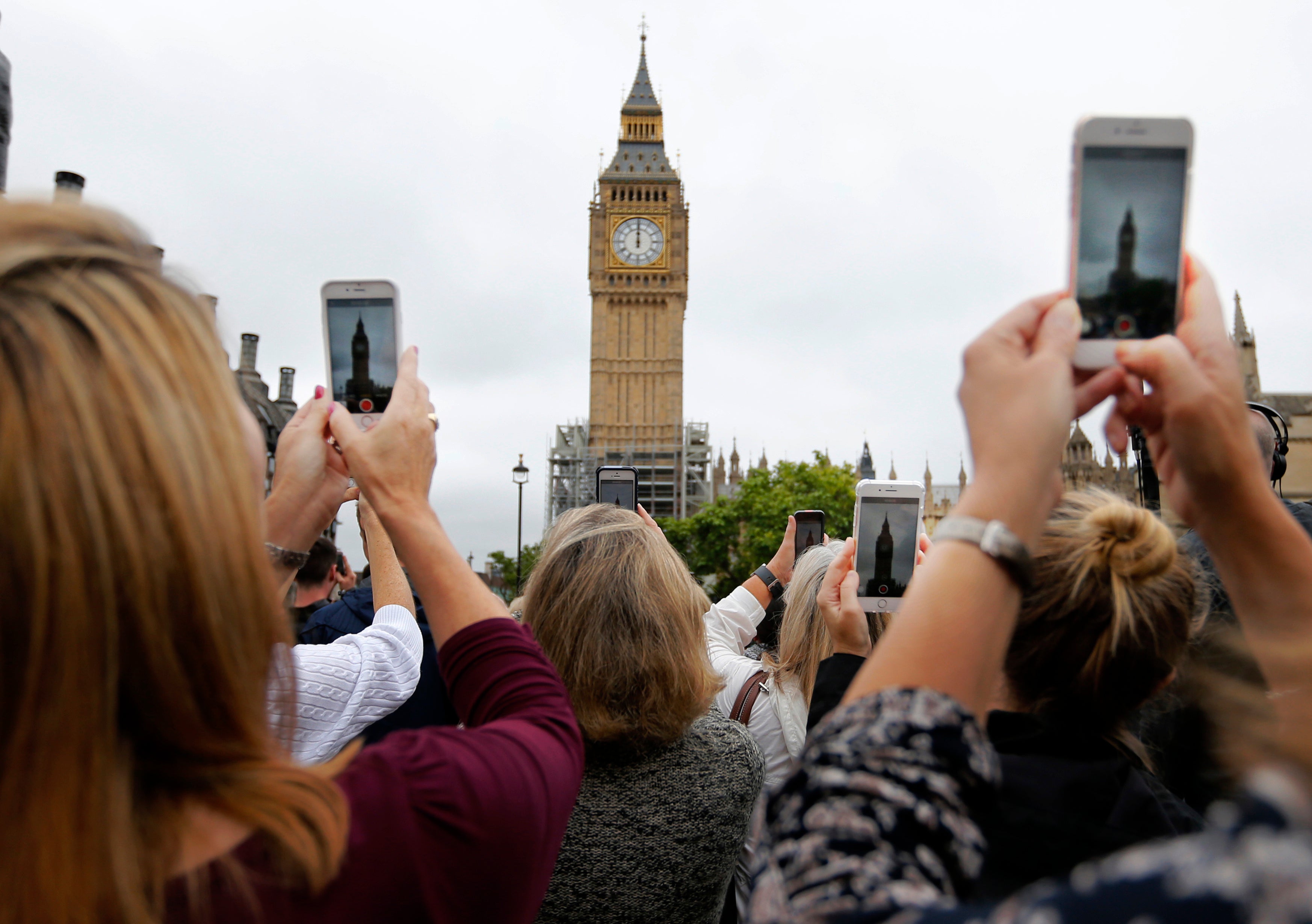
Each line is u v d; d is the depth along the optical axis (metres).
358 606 5.36
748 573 72.50
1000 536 1.26
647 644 3.25
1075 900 0.80
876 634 4.59
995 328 1.44
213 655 1.18
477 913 1.44
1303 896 0.67
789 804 1.27
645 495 105.19
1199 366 1.62
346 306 2.87
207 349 1.30
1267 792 0.77
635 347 107.94
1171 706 2.94
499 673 1.89
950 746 1.21
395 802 1.40
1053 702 2.35
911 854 1.14
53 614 1.06
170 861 1.16
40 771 1.07
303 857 1.20
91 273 1.24
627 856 3.18
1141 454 4.49
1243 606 1.46
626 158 111.12
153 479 1.13
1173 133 1.84
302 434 2.09
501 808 1.50
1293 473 48.28
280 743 1.47
